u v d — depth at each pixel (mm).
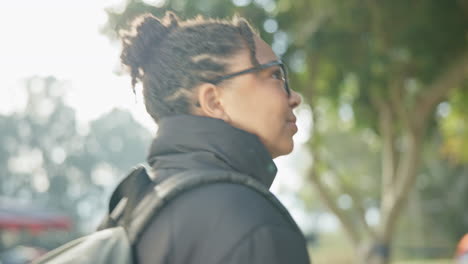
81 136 65188
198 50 878
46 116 63500
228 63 881
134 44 924
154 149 889
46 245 35625
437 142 26344
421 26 10000
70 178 63562
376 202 37156
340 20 10008
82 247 775
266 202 754
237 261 687
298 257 720
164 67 890
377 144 13797
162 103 895
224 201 734
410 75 10938
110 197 887
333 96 12102
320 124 12891
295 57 10844
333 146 36375
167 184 791
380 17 10047
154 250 748
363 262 11117
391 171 11398
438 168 35719
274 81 919
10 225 15406
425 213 37688
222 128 852
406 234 38750
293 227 778
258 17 10078
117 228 809
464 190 35969
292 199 38219
